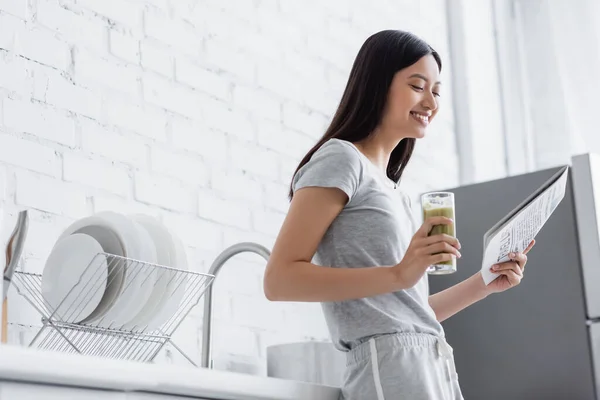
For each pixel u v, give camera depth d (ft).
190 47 7.49
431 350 4.83
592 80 11.00
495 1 11.69
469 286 5.63
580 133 10.98
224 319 7.25
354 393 4.72
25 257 5.82
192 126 7.35
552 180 4.80
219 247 7.33
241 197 7.64
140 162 6.83
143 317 5.50
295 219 4.70
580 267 8.35
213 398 4.49
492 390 8.71
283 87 8.34
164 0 7.35
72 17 6.56
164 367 4.17
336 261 4.81
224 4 7.91
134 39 7.02
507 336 8.72
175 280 5.67
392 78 5.19
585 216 8.38
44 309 5.79
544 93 11.31
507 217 4.75
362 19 9.57
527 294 8.66
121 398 4.02
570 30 11.27
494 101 11.41
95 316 5.29
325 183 4.73
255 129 7.95
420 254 4.40
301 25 8.71
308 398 4.92
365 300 4.78
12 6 6.14
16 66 6.08
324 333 8.20
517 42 11.62
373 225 4.84
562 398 8.24
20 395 3.59
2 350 3.45
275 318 7.73
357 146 5.20
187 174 7.20
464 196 9.34
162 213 6.91
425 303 5.06
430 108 5.22
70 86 6.43
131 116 6.85
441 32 11.10
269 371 7.04
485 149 11.03
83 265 5.33
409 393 4.59
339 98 8.99
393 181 5.71
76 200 6.27
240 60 7.95
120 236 5.33
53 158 6.19
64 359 3.69
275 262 4.64
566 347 8.30
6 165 5.87
